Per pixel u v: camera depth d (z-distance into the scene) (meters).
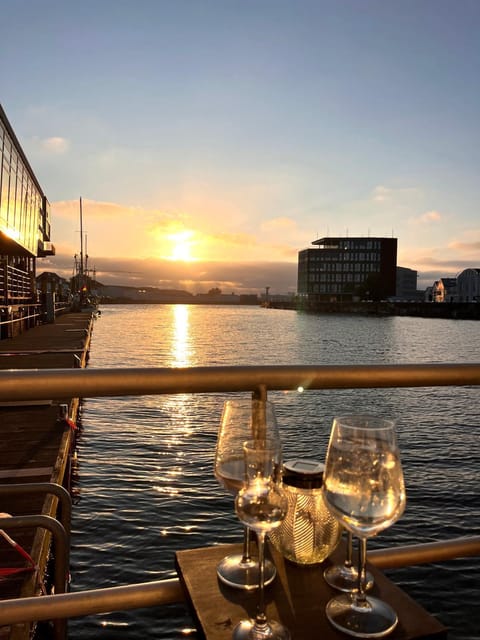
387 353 42.97
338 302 161.00
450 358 39.59
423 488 10.46
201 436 14.13
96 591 1.15
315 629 0.96
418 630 0.96
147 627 5.90
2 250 32.84
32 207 35.97
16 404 10.88
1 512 5.62
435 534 8.40
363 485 0.99
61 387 1.17
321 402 19.73
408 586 6.85
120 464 11.53
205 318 119.94
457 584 6.89
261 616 0.96
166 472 11.02
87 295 107.44
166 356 38.06
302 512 1.18
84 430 14.66
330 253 163.75
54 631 1.53
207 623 0.97
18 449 8.02
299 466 1.25
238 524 8.40
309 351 43.75
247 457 1.04
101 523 8.37
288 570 1.16
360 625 0.94
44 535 4.88
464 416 17.73
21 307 31.30
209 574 1.13
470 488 10.47
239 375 1.26
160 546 7.68
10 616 1.10
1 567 4.38
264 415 1.24
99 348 43.19
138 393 1.21
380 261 161.88
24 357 18.95
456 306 123.38
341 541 1.26
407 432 15.43
